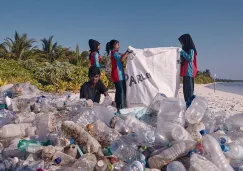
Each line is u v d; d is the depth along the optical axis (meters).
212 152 3.68
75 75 20.05
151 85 6.30
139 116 5.12
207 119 4.90
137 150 3.82
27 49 35.41
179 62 6.43
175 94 6.37
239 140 4.33
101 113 5.01
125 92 6.56
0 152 3.99
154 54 6.38
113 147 3.86
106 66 7.74
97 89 6.33
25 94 6.32
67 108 5.37
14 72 19.42
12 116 4.96
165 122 4.40
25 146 3.88
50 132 4.42
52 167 3.44
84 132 3.91
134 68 6.38
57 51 37.84
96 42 7.04
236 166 3.80
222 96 20.50
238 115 5.26
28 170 3.34
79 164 3.43
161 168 3.66
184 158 3.72
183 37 6.57
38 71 20.78
